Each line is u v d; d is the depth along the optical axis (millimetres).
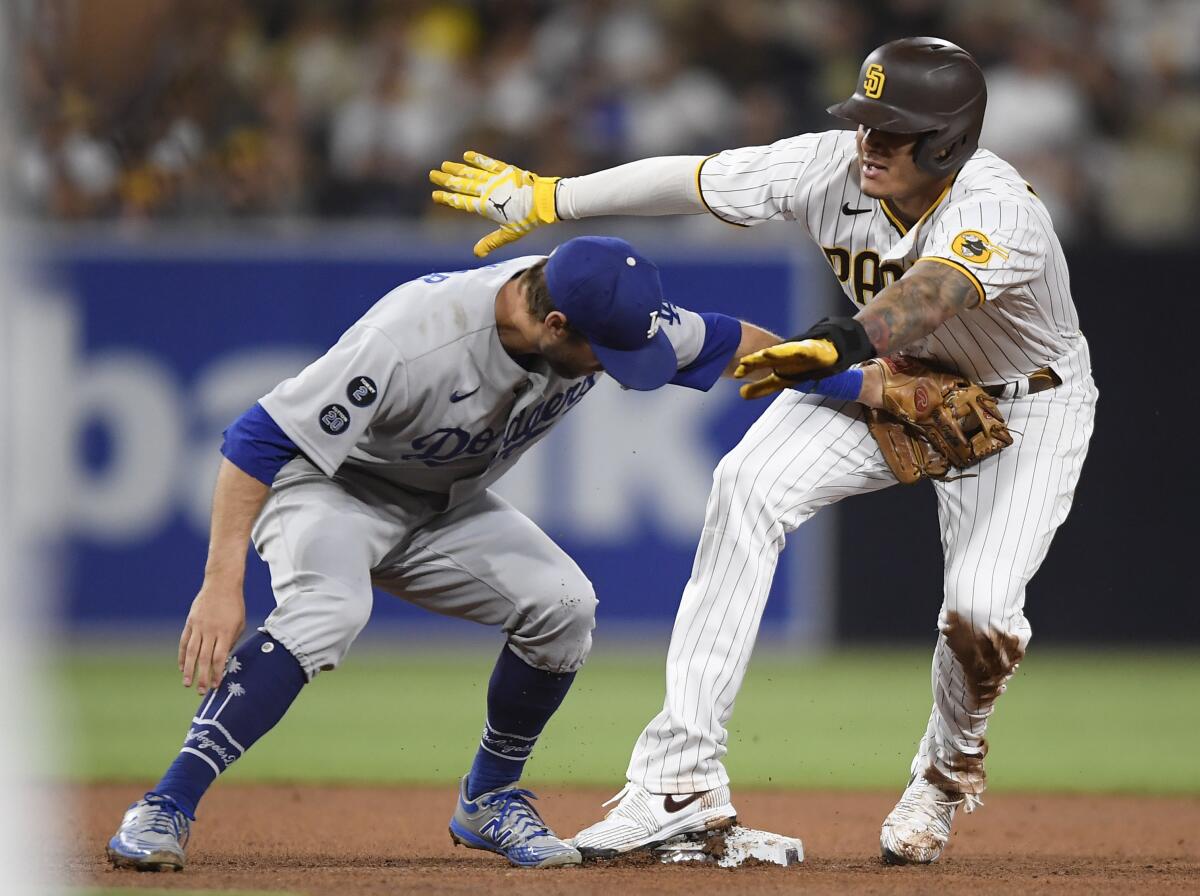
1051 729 32188
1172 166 48312
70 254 41062
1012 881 15922
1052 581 42594
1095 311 41781
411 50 48594
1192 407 41812
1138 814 22750
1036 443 17000
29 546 40375
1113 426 42000
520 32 50000
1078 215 47312
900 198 16125
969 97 15664
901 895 14758
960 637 16750
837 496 17172
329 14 48906
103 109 42062
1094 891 15352
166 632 41312
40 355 40781
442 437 15359
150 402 41312
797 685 37469
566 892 14430
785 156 16984
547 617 16219
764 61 49688
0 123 40406
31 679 32969
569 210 17750
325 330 41438
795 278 41156
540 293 14820
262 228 44562
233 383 41438
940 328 16812
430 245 41562
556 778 25375
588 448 41125
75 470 40969
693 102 48750
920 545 42125
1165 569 42188
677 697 16406
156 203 42969
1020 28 49125
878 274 16734
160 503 41281
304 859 17250
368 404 14891
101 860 16344
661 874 15875
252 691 15180
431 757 27453
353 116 47219
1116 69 49188
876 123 15500
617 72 48875
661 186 17453
